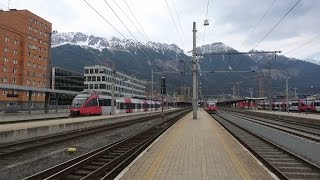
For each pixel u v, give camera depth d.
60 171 10.39
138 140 21.75
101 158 14.10
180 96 117.75
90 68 114.44
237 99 107.38
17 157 14.62
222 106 161.38
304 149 18.53
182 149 15.49
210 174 10.16
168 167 11.19
